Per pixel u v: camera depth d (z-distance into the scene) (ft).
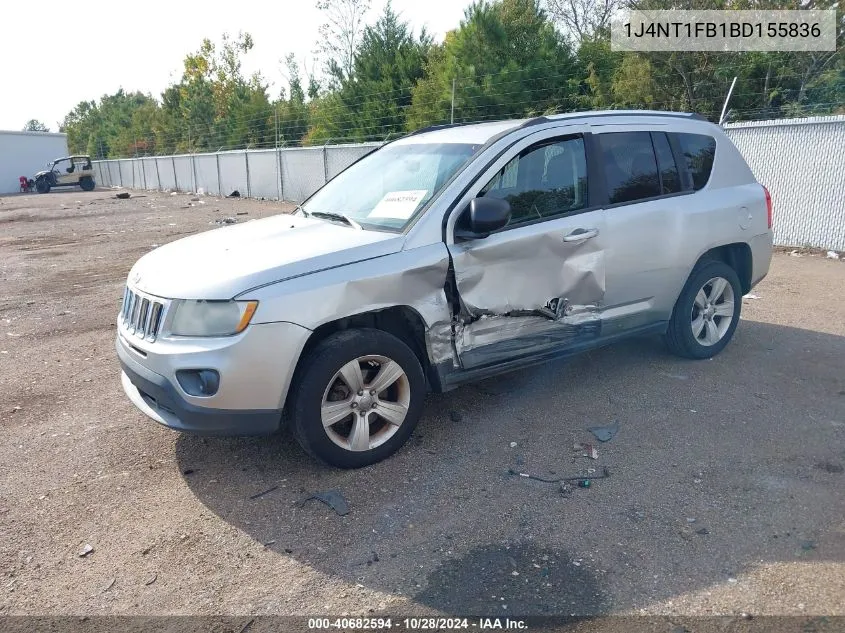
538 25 62.75
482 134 15.05
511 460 13.00
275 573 9.98
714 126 18.26
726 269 17.80
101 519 11.50
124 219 63.57
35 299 28.86
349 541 10.66
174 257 13.33
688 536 10.46
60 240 48.83
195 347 11.35
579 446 13.42
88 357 20.43
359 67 81.05
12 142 138.21
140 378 12.17
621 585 9.41
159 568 10.19
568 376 17.15
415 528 10.92
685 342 17.46
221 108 140.46
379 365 12.78
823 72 49.93
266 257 12.19
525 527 10.82
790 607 8.87
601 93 56.39
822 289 25.71
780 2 47.85
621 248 15.30
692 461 12.76
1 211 80.38
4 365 19.90
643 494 11.68
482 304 13.46
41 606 9.44
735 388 16.14
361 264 12.17
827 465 12.46
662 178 16.47
